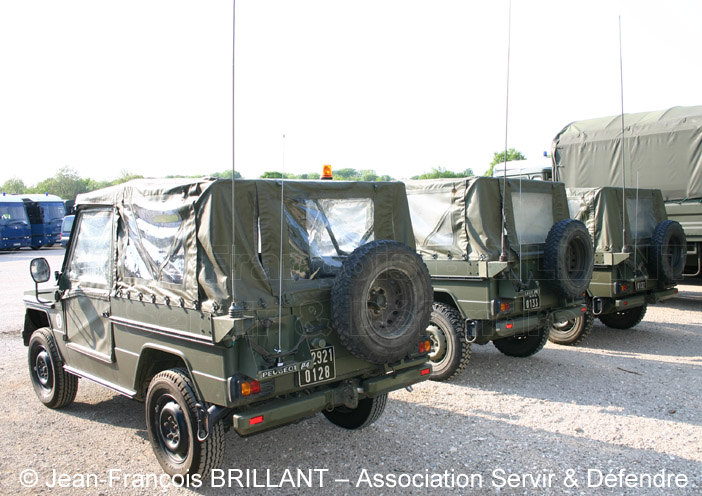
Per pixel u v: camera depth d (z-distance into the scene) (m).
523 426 5.08
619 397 5.88
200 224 3.67
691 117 10.88
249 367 3.49
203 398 3.71
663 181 11.23
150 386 4.06
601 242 8.38
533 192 7.01
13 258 25.25
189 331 3.75
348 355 4.10
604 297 8.22
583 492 3.86
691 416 5.29
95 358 4.82
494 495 3.84
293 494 3.88
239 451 4.60
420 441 4.75
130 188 4.48
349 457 4.45
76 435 4.98
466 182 6.52
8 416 5.47
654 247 8.77
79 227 5.23
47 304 5.53
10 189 70.94
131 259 4.40
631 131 11.66
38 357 5.77
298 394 3.94
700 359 7.39
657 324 9.80
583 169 12.47
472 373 6.86
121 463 4.41
